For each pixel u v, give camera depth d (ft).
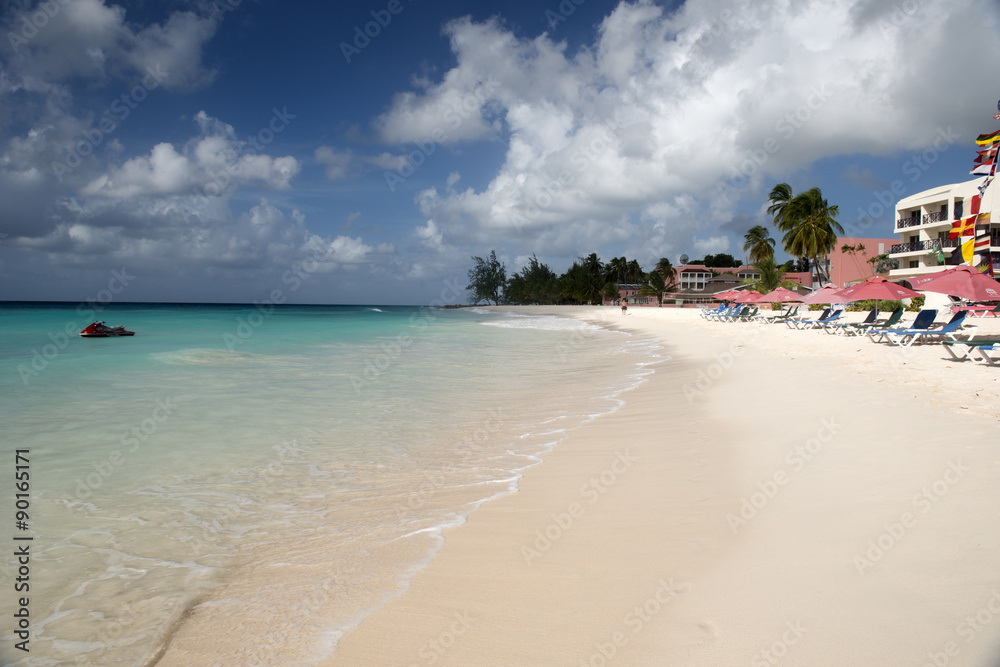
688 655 7.83
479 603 9.95
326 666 8.38
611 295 313.73
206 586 11.25
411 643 8.86
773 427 20.72
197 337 77.92
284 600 10.56
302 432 24.49
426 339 84.23
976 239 38.70
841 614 8.38
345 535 13.53
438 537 13.07
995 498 11.78
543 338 87.81
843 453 16.40
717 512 13.12
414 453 21.07
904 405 21.29
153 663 8.80
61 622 10.03
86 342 67.97
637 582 10.14
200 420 26.71
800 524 11.84
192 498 16.35
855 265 159.33
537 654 8.27
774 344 50.78
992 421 18.01
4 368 43.86
